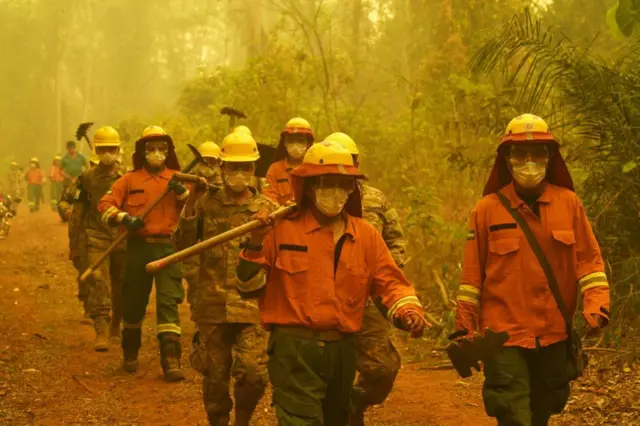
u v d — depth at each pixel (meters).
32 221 25.94
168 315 8.34
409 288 4.70
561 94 9.54
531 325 4.94
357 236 4.68
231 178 6.37
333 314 4.60
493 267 5.04
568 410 6.56
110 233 9.97
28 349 9.67
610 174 8.91
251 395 6.08
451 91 12.91
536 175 4.93
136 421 6.95
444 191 13.43
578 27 15.29
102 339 9.77
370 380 5.93
